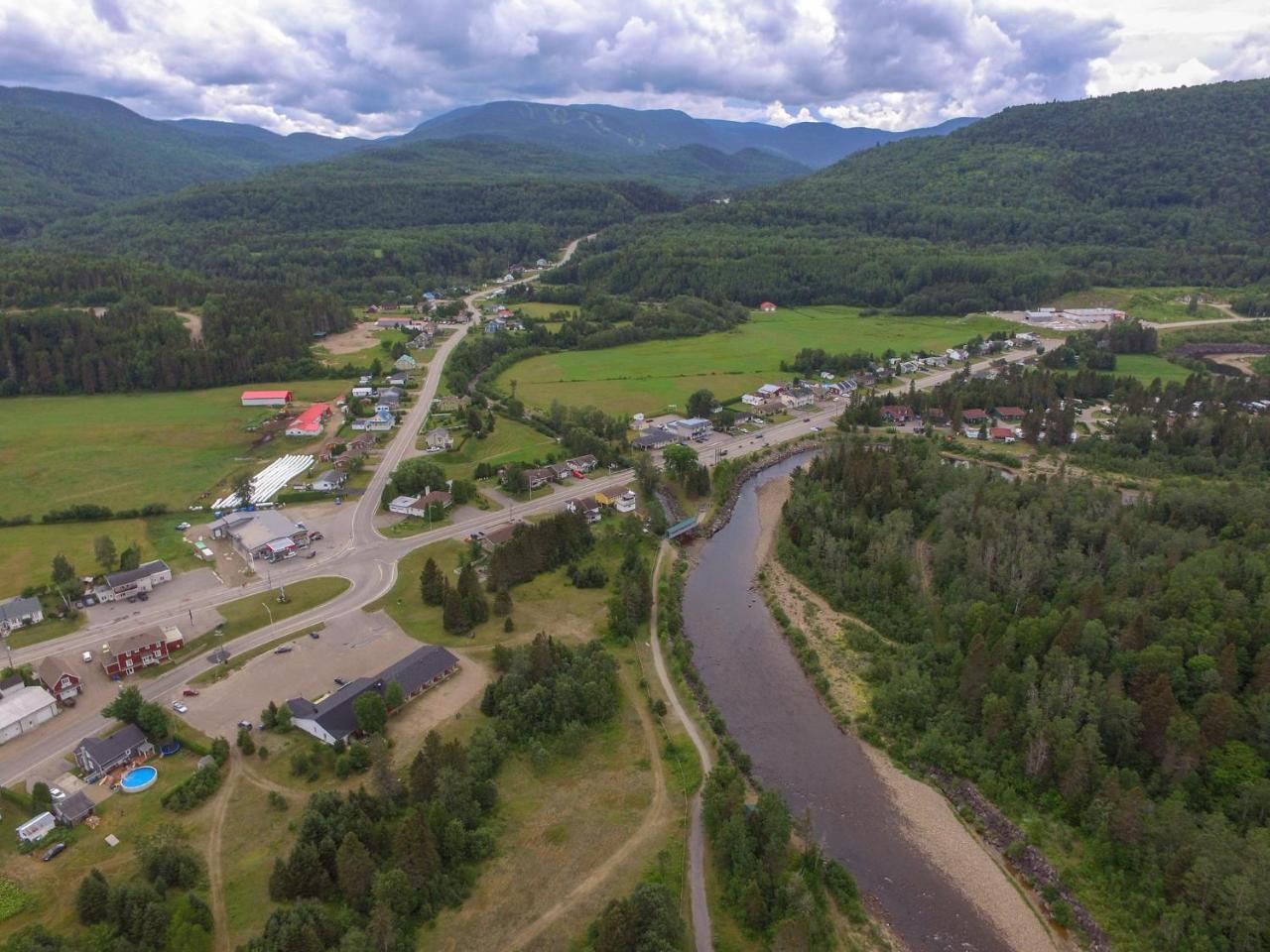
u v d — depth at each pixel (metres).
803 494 189.38
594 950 76.88
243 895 83.25
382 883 80.00
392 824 91.12
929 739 110.62
